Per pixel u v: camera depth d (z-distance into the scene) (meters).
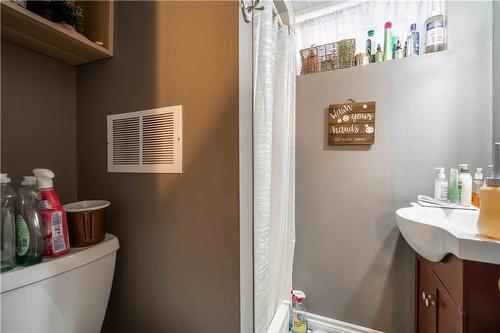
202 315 0.72
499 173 0.64
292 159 1.31
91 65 0.91
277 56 1.14
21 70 0.78
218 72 0.68
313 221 1.41
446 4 1.16
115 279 0.86
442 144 1.14
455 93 1.12
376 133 1.26
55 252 0.62
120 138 0.85
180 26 0.74
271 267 1.07
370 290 1.29
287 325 1.25
